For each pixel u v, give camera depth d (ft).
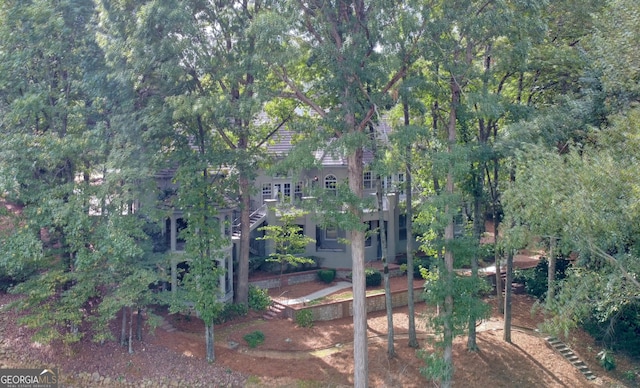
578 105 64.03
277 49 60.13
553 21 76.02
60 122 68.08
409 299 78.69
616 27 60.75
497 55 61.46
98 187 63.87
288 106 84.33
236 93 77.71
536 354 79.15
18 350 68.95
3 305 71.26
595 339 84.64
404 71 63.82
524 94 83.51
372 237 119.14
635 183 46.19
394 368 73.46
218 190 75.41
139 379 67.51
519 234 51.21
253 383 69.15
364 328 67.15
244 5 74.69
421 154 67.05
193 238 69.72
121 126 63.16
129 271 67.36
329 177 117.70
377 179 77.56
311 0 64.08
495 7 58.90
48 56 65.21
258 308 91.25
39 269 70.85
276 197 121.19
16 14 60.44
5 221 70.23
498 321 91.66
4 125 64.28
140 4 64.28
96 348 71.77
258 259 107.45
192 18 65.77
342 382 70.03
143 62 61.41
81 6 67.51
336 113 64.39
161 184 86.28
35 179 65.62
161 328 80.33
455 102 64.85
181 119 69.51
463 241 63.77
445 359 64.23
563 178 47.83
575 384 72.49
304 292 100.01
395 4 59.31
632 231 50.11
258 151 81.97
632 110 53.26
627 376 75.41
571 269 55.01
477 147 64.23
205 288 70.28
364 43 61.21
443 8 59.26
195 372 69.77
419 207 73.05
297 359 75.15
